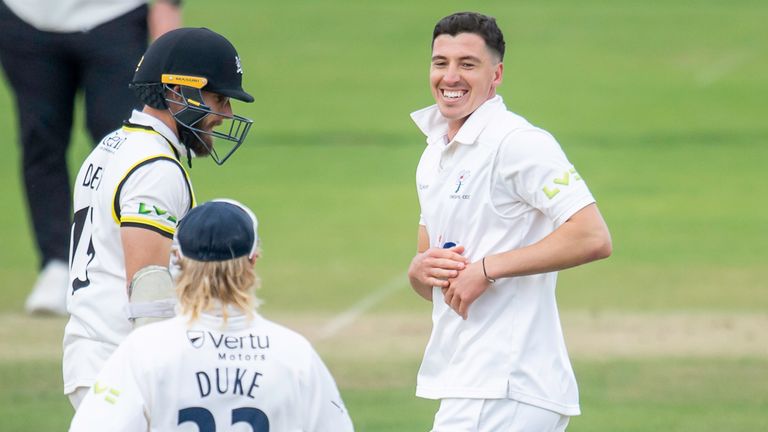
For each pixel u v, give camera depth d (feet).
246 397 44.91
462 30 57.82
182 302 45.47
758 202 190.08
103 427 43.70
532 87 295.28
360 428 86.12
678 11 380.58
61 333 113.70
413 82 303.48
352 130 254.68
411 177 213.05
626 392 95.86
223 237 45.29
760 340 112.68
